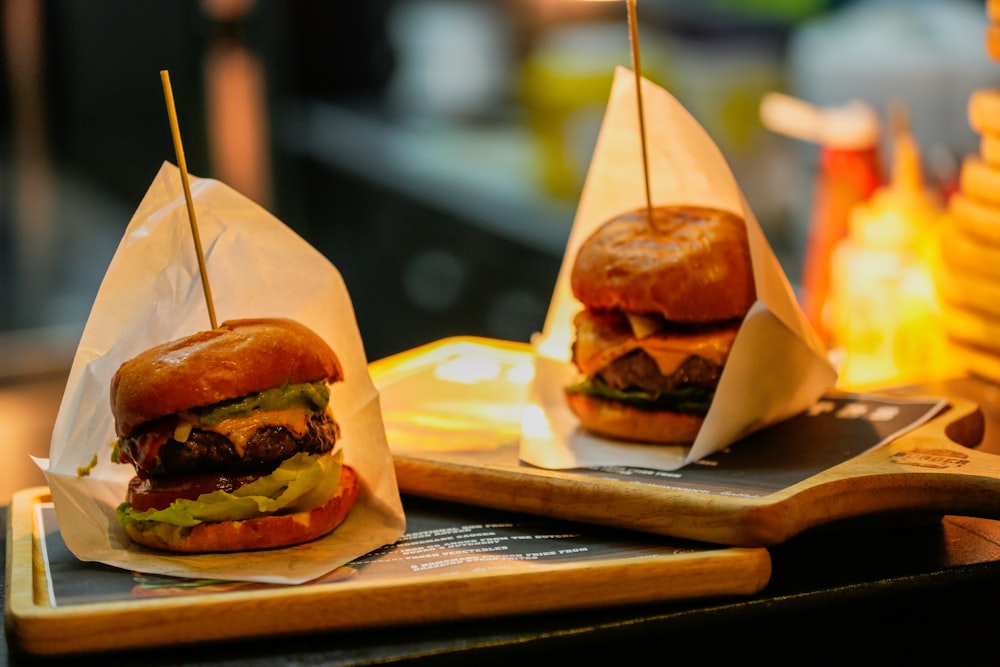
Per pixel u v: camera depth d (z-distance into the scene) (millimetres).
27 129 1605
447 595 869
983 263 1109
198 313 987
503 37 1648
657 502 925
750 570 885
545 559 909
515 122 1658
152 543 930
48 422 1328
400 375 1170
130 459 946
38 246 1574
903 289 1200
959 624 918
